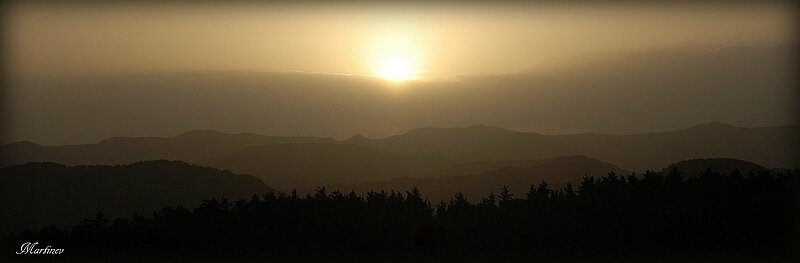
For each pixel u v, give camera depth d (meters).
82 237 24.53
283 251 23.33
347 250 23.14
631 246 22.20
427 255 22.55
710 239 21.95
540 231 23.11
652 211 23.03
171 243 24.06
